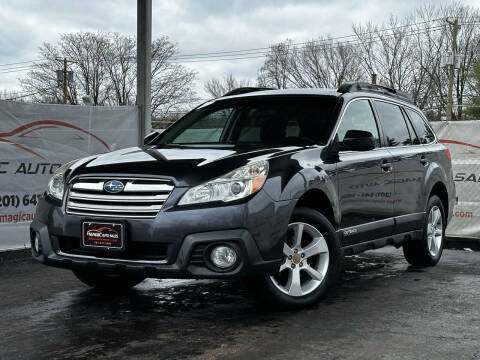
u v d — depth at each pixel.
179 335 3.91
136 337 3.88
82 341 3.81
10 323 4.25
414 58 49.78
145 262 4.07
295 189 4.30
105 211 4.20
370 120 5.68
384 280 5.84
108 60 52.72
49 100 51.59
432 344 3.71
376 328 4.07
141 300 4.93
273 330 4.01
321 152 4.79
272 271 4.16
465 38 47.69
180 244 3.99
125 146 8.41
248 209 4.04
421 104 48.34
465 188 9.00
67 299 5.00
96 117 8.02
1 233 7.04
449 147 9.08
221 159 4.29
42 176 7.44
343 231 4.91
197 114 5.84
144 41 8.62
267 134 5.15
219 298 4.97
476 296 5.11
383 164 5.53
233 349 3.61
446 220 6.96
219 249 4.00
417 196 6.17
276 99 5.54
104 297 5.06
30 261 6.87
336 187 4.80
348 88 5.59
